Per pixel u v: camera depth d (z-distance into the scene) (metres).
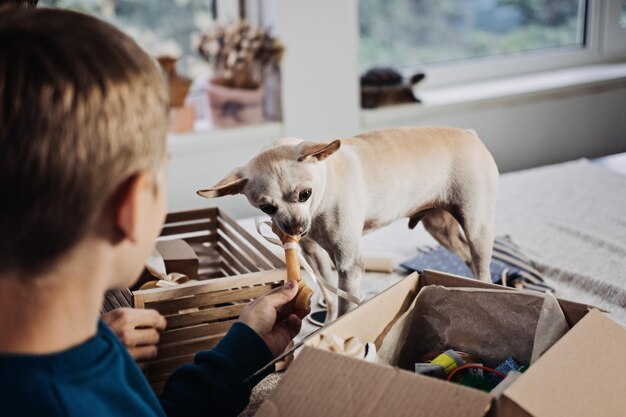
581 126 2.62
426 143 1.03
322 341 0.68
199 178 2.05
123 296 0.98
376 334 0.78
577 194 1.82
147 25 2.16
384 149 1.01
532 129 2.53
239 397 0.72
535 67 2.75
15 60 0.44
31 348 0.51
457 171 1.04
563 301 0.75
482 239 1.08
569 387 0.58
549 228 1.59
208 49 2.04
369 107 2.27
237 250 1.20
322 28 2.08
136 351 0.82
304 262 0.93
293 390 0.60
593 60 2.86
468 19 2.64
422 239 1.54
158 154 0.50
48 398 0.50
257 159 0.88
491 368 0.80
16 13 0.47
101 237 0.50
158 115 0.50
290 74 2.08
